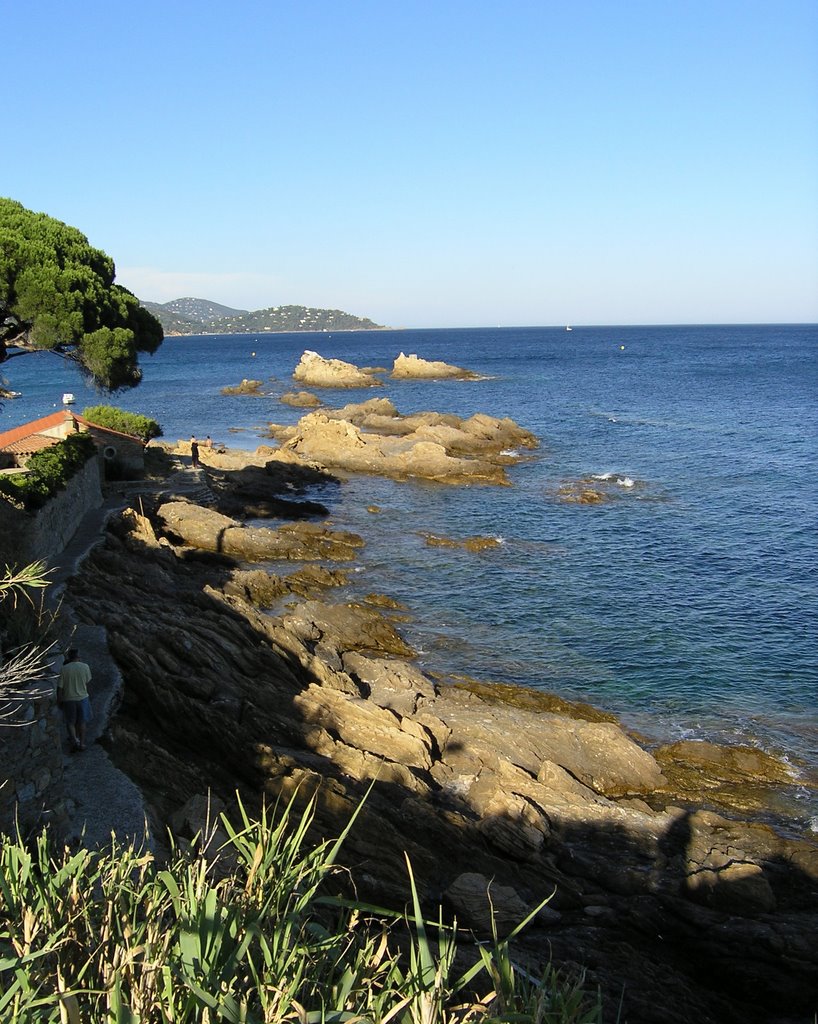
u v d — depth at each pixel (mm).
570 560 44281
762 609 37094
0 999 5672
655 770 24625
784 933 17000
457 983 6691
